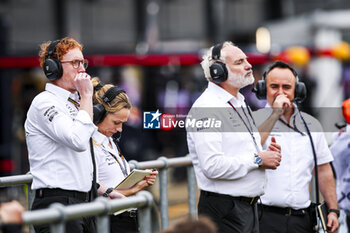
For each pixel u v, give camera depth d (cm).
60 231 783
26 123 1090
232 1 5003
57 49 1095
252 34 5062
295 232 1299
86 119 1041
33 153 1075
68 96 1092
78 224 1051
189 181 1456
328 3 4600
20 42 4072
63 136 1032
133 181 1131
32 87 3162
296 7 4966
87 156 1087
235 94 1210
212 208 1168
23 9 4128
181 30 4644
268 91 1342
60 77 1088
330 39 3794
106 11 4438
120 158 1233
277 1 5134
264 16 5138
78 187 1066
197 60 3478
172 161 1381
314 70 3697
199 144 1150
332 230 1341
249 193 1164
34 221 759
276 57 3534
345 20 3819
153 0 4472
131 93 3272
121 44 3881
